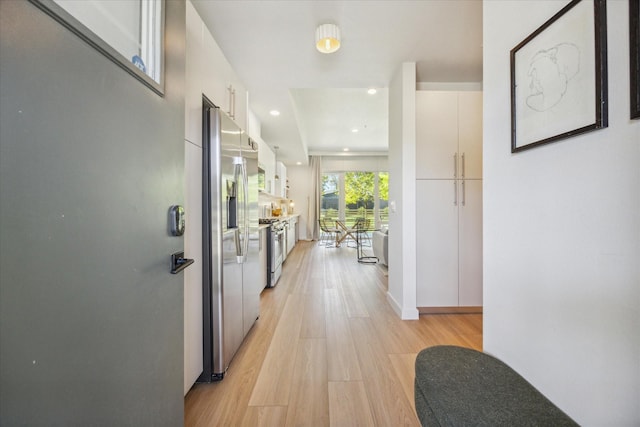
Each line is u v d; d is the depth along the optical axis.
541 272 0.90
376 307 2.99
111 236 0.71
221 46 2.38
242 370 1.81
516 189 1.02
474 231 2.85
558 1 0.84
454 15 2.00
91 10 0.70
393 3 1.88
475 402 0.83
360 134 6.49
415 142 2.76
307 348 2.10
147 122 0.87
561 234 0.83
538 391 0.90
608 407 0.69
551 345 0.86
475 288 2.84
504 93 1.09
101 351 0.67
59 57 0.56
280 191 7.13
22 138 0.49
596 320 0.72
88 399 0.63
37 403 0.51
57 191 0.56
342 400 1.53
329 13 1.98
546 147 0.89
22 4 0.49
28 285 0.50
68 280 0.58
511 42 1.05
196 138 1.61
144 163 0.86
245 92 2.60
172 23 1.04
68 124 0.58
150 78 0.88
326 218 8.90
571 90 0.78
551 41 0.85
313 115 5.15
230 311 1.84
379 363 1.89
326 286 3.79
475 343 2.19
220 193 1.71
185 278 1.47
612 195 0.68
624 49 0.65
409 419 1.39
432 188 2.83
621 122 0.66
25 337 0.49
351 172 8.91
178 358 1.07
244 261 2.13
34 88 0.51
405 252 2.69
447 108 2.83
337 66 2.74
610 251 0.68
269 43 2.34
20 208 0.48
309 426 1.35
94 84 0.65
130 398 0.78
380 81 3.08
